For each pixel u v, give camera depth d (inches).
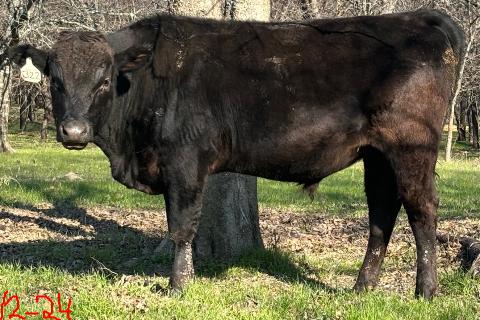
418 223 249.0
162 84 247.1
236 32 254.8
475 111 1967.3
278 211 513.0
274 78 246.8
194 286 251.6
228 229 326.0
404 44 247.3
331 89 245.0
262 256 316.2
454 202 575.2
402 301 241.3
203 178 250.7
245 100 247.3
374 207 272.5
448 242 342.0
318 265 318.3
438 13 258.1
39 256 322.0
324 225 441.1
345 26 253.6
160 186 257.0
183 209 250.1
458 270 303.1
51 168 856.9
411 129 243.0
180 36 252.5
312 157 250.4
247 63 248.7
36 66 246.5
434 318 225.0
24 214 454.3
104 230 409.1
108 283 260.8
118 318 219.0
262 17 339.9
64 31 246.1
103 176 766.5
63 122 227.6
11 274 267.3
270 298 252.2
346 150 250.1
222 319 220.5
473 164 1139.3
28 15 546.3
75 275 274.1
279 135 246.8
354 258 338.3
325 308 233.6
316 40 251.0
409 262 331.0
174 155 247.4
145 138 249.9
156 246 353.7
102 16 590.9
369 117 245.1
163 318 219.3
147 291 251.6
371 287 269.6
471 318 223.8
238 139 250.1
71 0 581.0
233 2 337.4
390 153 246.1
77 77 233.0
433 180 250.2
